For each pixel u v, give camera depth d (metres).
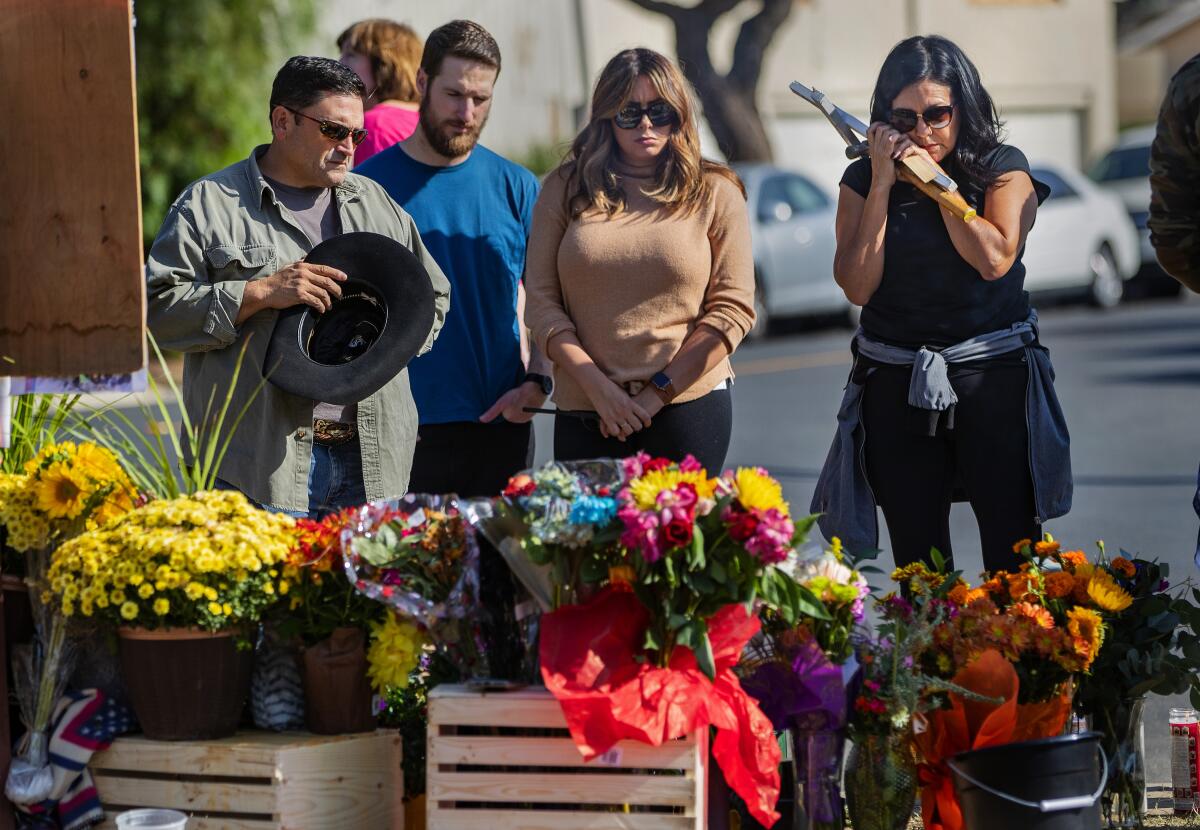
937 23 45.78
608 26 42.38
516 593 6.05
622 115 7.50
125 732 6.04
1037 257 31.22
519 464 8.57
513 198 8.52
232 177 7.34
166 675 5.89
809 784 6.17
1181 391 21.20
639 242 7.45
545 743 5.69
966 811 6.09
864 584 6.34
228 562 5.84
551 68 41.84
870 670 6.28
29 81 6.07
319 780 5.93
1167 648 6.98
